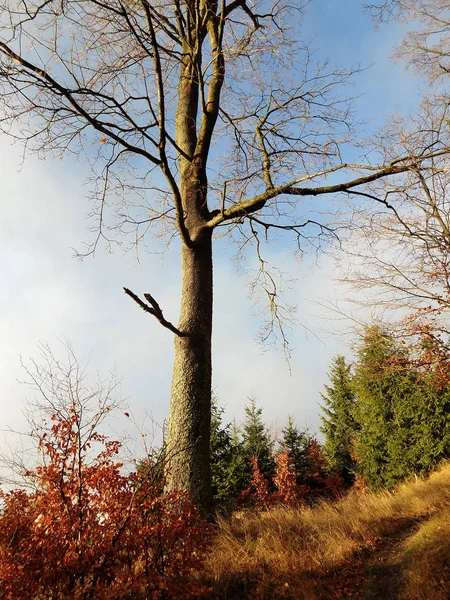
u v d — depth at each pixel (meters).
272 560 4.98
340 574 4.91
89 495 3.74
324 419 31.38
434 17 8.98
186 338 6.59
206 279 7.02
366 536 5.96
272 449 31.61
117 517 3.67
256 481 22.69
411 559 4.96
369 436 20.48
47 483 3.61
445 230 8.40
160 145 6.10
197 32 6.82
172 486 5.75
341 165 6.81
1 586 3.11
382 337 10.61
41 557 3.32
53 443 3.66
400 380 18.55
